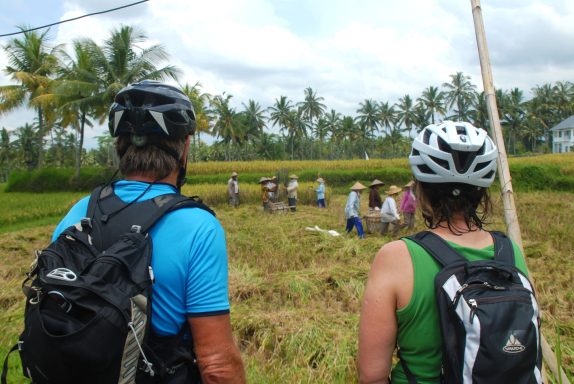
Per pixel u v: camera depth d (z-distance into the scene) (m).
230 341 1.55
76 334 1.28
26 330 1.36
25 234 13.68
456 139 1.56
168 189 1.67
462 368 1.36
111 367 1.33
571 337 4.97
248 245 10.73
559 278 7.30
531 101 92.62
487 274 1.45
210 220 1.59
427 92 90.62
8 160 73.12
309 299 6.51
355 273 7.44
